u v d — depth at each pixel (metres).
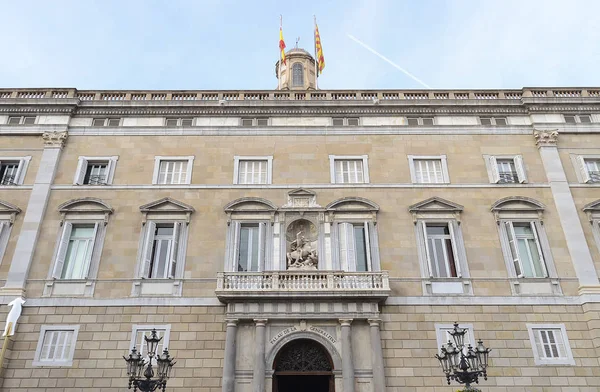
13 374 20.78
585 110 27.88
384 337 21.72
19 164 25.89
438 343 21.66
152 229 24.23
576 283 23.00
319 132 27.28
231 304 21.62
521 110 28.09
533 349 21.55
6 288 22.25
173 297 22.50
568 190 25.28
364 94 28.91
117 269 23.12
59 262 23.16
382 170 26.16
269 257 23.58
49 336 21.69
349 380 20.27
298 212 24.64
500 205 24.80
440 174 26.33
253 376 20.50
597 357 21.30
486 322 22.14
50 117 27.41
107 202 24.88
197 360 21.20
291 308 21.56
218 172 26.03
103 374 20.94
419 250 23.78
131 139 27.00
